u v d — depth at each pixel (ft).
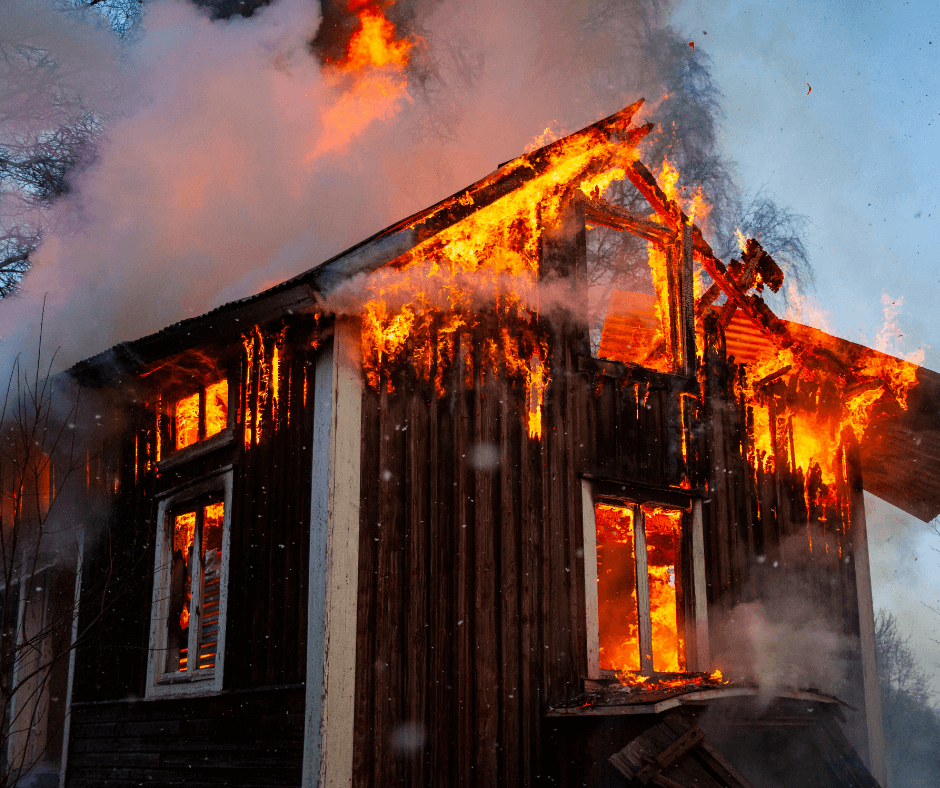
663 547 38.88
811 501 35.09
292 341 27.66
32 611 37.29
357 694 24.16
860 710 34.01
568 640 28.02
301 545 25.48
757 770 27.78
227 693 26.63
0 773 34.94
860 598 35.32
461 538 26.94
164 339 29.63
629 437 31.07
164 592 31.09
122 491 34.42
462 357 28.43
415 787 24.39
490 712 26.07
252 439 28.43
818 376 36.24
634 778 23.20
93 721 32.68
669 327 33.63
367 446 26.05
